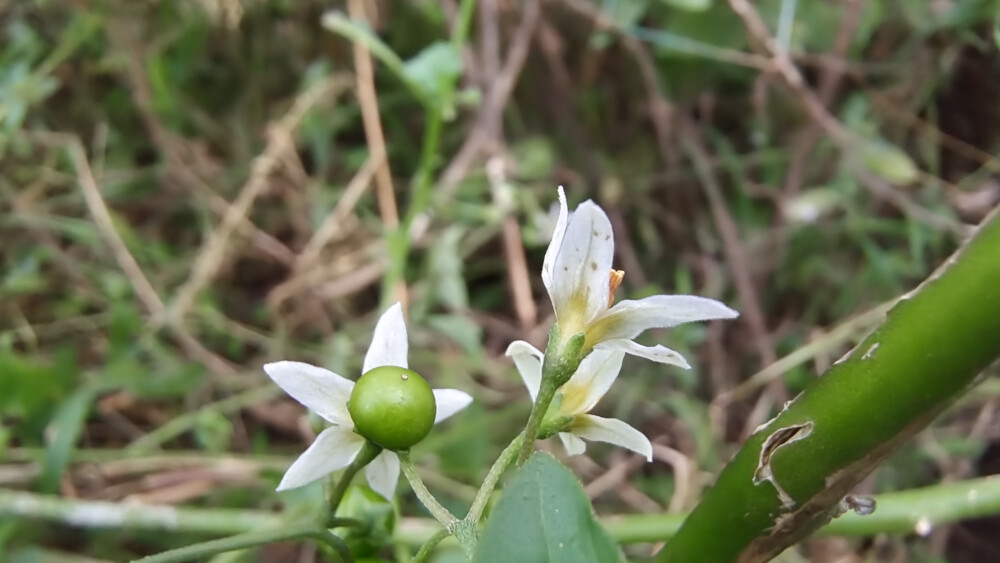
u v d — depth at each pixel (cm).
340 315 16
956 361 5
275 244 16
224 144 18
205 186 16
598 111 18
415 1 17
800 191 16
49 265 16
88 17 16
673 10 17
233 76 18
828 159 17
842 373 5
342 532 7
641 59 16
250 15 17
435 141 14
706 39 17
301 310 16
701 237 16
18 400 12
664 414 15
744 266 15
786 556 13
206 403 15
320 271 16
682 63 17
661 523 10
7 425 13
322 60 18
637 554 13
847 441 5
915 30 17
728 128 18
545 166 17
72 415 12
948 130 17
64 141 16
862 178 15
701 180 17
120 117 17
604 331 6
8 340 13
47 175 16
